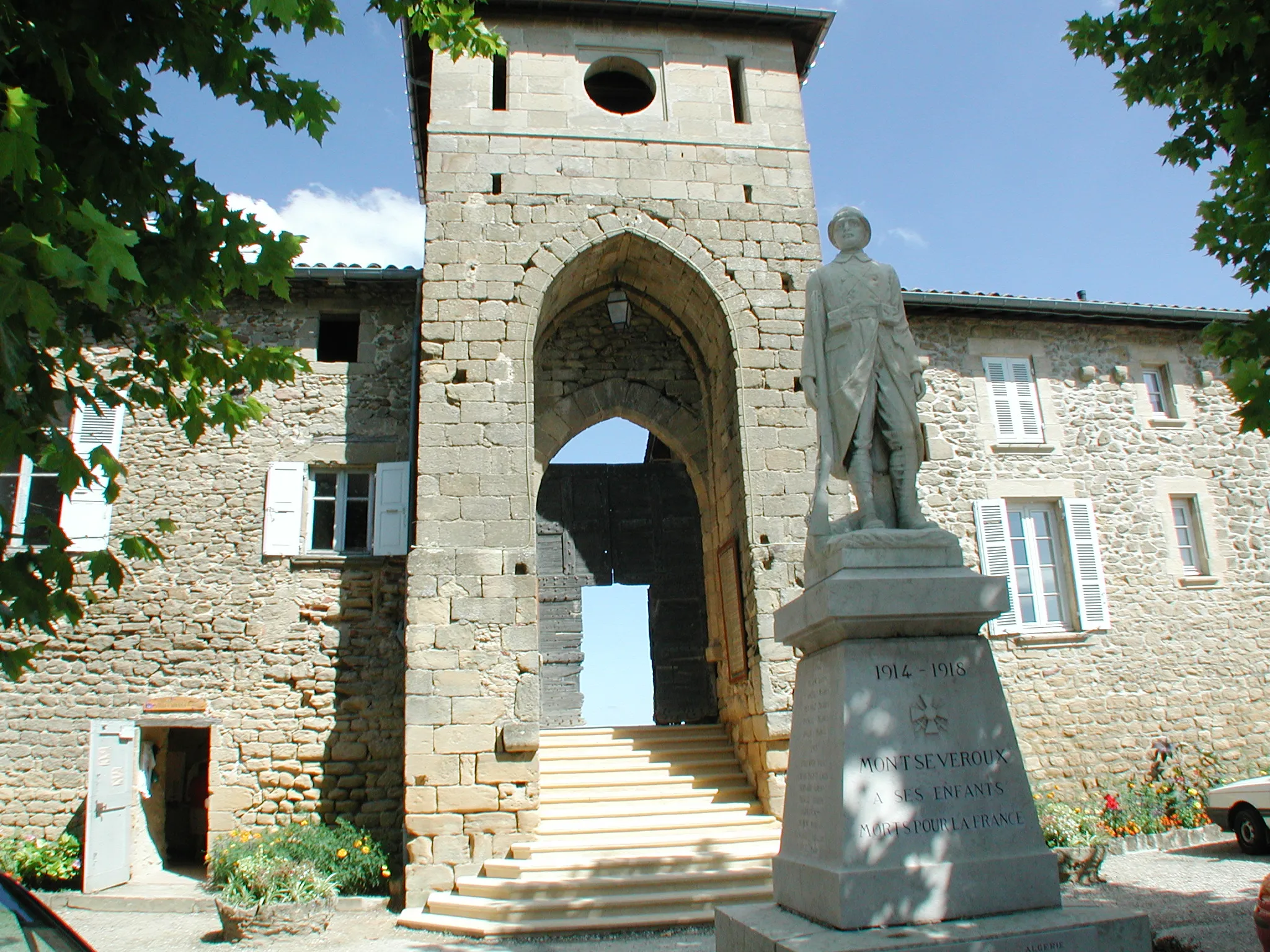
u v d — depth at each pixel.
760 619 10.25
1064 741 11.96
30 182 3.98
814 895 4.26
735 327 11.34
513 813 9.21
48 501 10.98
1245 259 6.21
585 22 12.48
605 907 8.10
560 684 14.44
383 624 11.08
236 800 10.36
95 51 4.58
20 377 3.75
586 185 11.62
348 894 9.42
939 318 13.34
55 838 9.97
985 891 4.12
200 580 10.95
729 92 12.47
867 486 5.14
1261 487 13.66
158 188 4.86
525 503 10.23
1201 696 12.52
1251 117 6.16
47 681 10.40
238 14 5.00
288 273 5.26
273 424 11.64
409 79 12.68
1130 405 13.60
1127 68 6.60
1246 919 6.99
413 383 11.76
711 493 12.84
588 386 13.23
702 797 10.11
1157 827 11.11
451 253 11.05
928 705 4.43
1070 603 12.65
